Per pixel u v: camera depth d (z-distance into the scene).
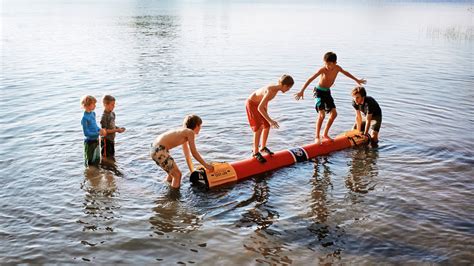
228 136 8.48
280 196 6.12
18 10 55.03
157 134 8.55
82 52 20.45
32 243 4.86
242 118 9.72
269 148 7.95
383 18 47.41
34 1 84.81
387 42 25.22
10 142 8.02
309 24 39.31
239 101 11.35
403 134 8.73
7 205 5.68
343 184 6.50
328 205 5.83
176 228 5.23
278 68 16.59
